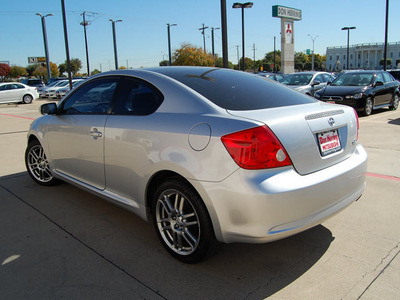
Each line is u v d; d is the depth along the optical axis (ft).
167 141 8.68
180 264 9.12
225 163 7.59
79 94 12.55
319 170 8.36
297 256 9.44
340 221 11.45
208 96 9.02
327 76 48.19
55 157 13.47
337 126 9.02
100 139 10.77
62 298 7.79
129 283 8.32
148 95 9.93
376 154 19.90
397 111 41.04
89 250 9.86
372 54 385.29
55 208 12.85
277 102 9.40
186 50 106.22
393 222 11.31
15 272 8.77
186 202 8.84
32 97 76.13
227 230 7.82
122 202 10.46
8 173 17.38
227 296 7.83
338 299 7.67
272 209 7.38
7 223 11.60
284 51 112.88
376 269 8.75
